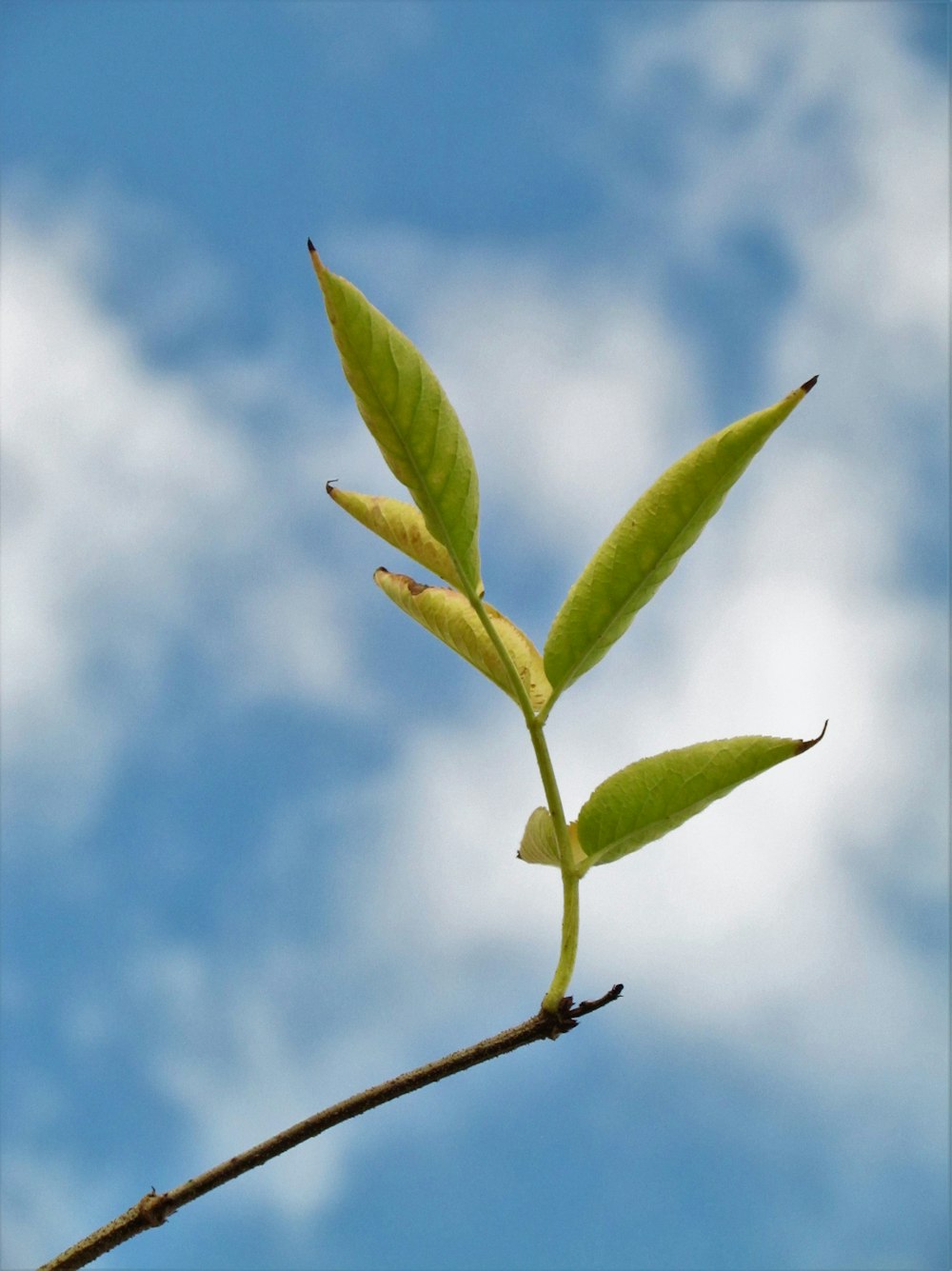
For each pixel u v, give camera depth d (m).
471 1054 0.62
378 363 0.61
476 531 0.63
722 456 0.62
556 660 0.63
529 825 0.64
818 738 0.62
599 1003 0.63
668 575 0.63
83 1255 0.63
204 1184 0.63
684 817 0.63
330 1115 0.63
